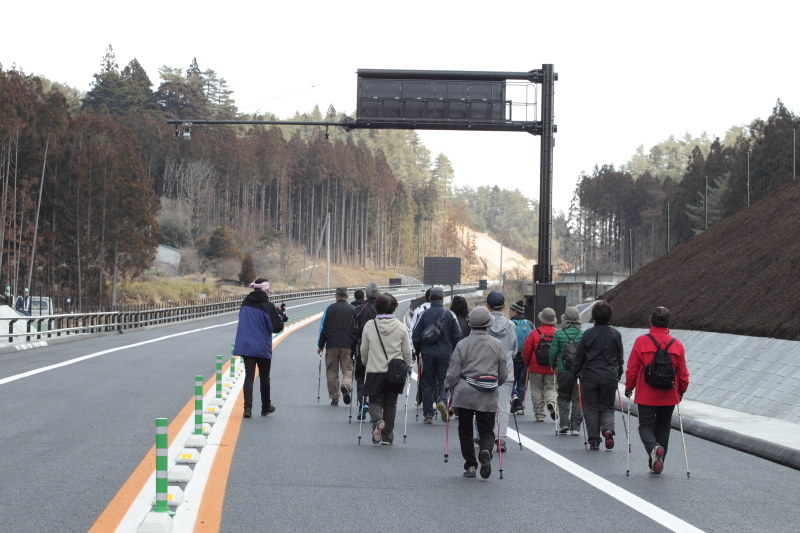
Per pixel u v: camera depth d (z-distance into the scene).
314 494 7.66
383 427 10.31
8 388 15.12
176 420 11.64
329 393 14.39
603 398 10.79
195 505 7.03
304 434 11.18
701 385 16.61
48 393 14.50
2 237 61.53
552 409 12.98
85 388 15.32
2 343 24.81
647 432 9.27
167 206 107.31
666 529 6.71
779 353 15.12
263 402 12.90
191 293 78.19
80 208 67.94
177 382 16.67
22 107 66.00
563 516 7.07
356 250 153.88
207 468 8.65
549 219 22.33
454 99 22.58
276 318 12.82
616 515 7.15
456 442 11.13
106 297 70.00
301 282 110.31
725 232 25.34
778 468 9.81
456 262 63.97
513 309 14.96
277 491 7.73
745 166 75.38
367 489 7.96
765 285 18.95
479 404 8.61
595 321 10.95
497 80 22.66
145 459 8.91
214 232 99.75
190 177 113.56
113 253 69.25
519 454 10.35
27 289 51.31
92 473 8.16
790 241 20.52
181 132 22.28
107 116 72.69
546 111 22.34
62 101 69.94
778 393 13.76
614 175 132.38
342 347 14.19
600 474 9.11
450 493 7.90
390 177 174.25
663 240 101.19
